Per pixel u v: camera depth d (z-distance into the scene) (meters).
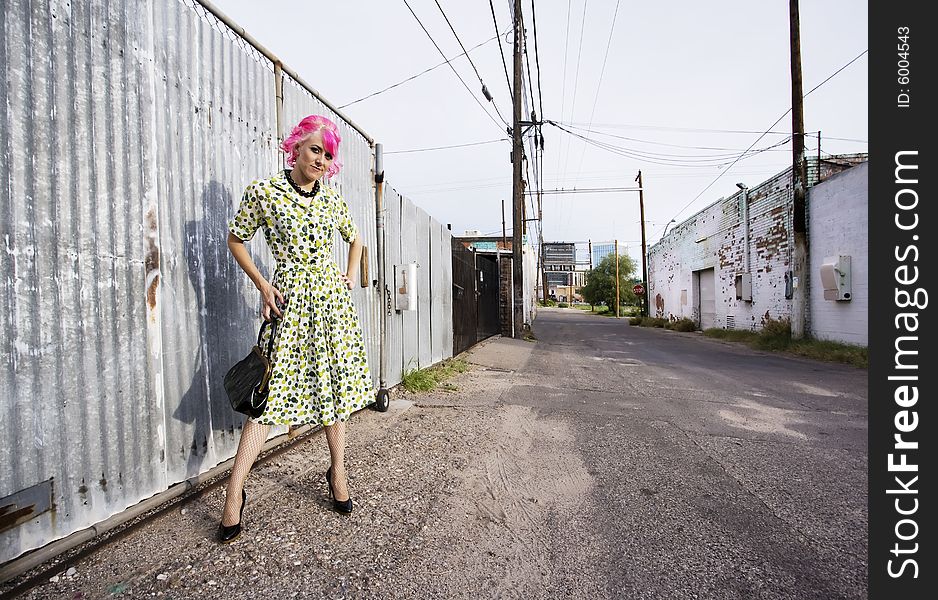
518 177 12.41
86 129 1.68
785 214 12.00
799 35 10.24
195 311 2.19
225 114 2.41
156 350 1.95
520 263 12.51
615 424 3.74
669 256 22.69
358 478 2.46
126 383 1.82
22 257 1.48
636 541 1.92
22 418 1.48
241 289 2.51
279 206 1.89
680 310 20.77
